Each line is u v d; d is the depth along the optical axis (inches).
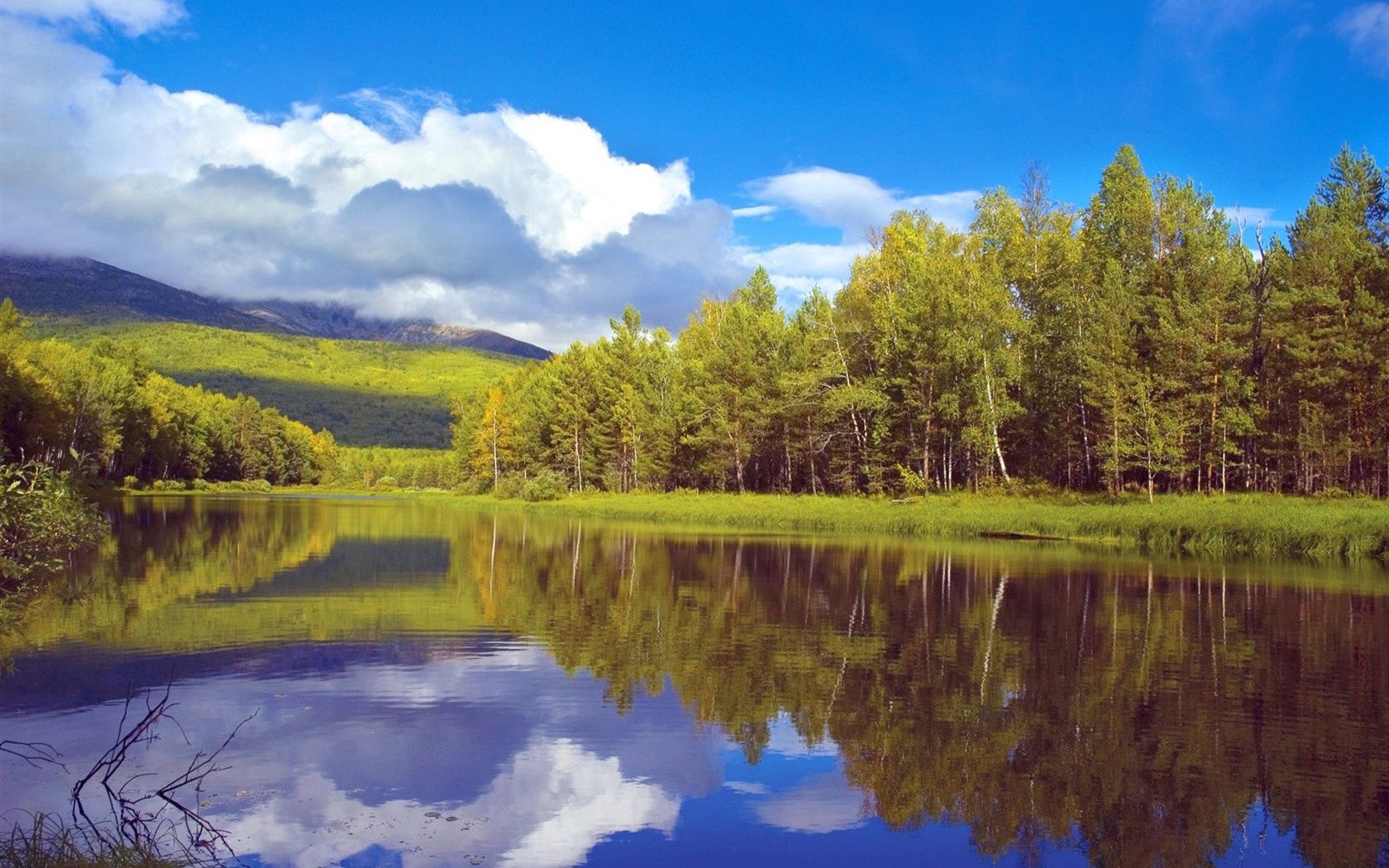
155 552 1127.6
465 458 4407.0
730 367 2492.6
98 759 354.3
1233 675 516.1
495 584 887.1
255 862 268.2
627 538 1525.6
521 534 1612.9
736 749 381.7
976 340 1899.6
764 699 458.0
